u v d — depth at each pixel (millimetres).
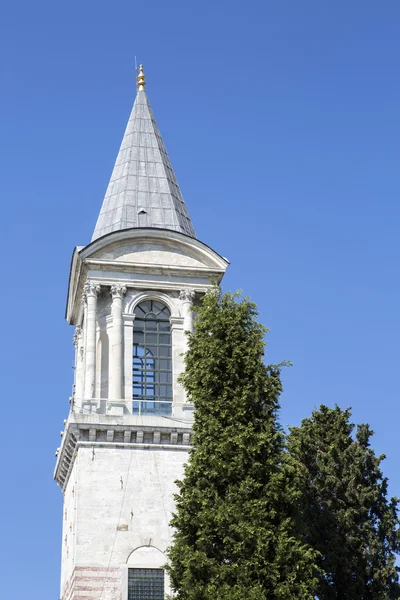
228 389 65688
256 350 66438
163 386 79188
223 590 59156
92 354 77625
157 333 80312
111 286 79688
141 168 87250
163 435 75188
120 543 71812
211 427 64312
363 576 73562
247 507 61562
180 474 74375
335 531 74500
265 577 60125
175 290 80938
